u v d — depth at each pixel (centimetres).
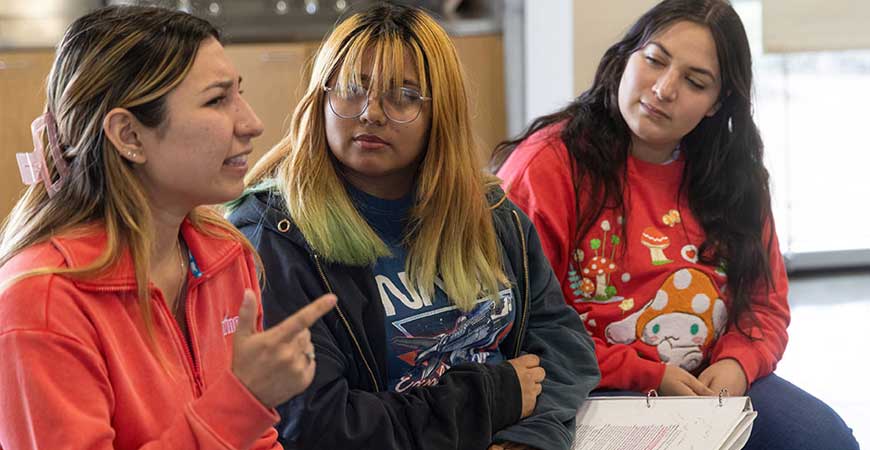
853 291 411
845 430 190
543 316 182
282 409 152
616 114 203
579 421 170
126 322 124
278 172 165
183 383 130
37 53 396
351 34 157
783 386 200
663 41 195
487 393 160
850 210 440
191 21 128
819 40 374
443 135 160
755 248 206
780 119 427
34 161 128
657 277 200
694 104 195
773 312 211
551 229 198
